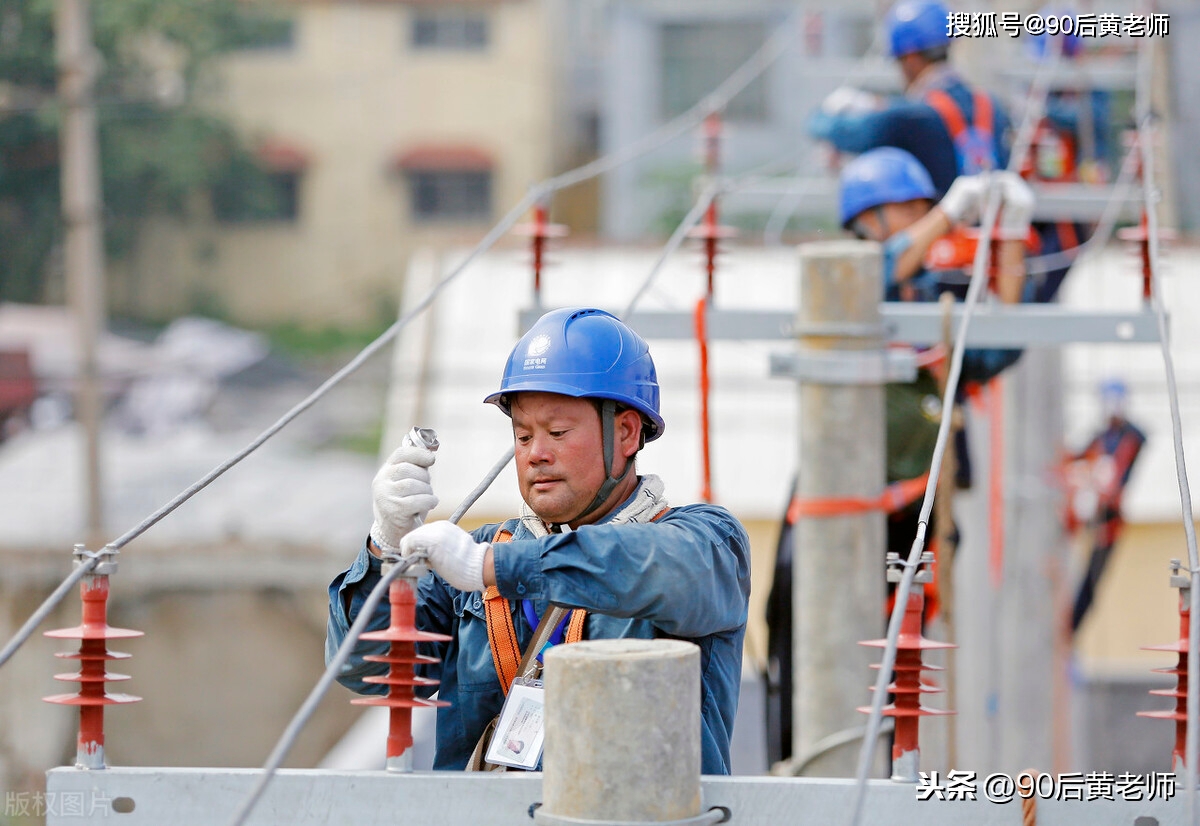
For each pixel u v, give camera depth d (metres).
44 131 93.88
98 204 104.88
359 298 118.69
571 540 8.62
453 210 120.81
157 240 114.75
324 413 87.50
